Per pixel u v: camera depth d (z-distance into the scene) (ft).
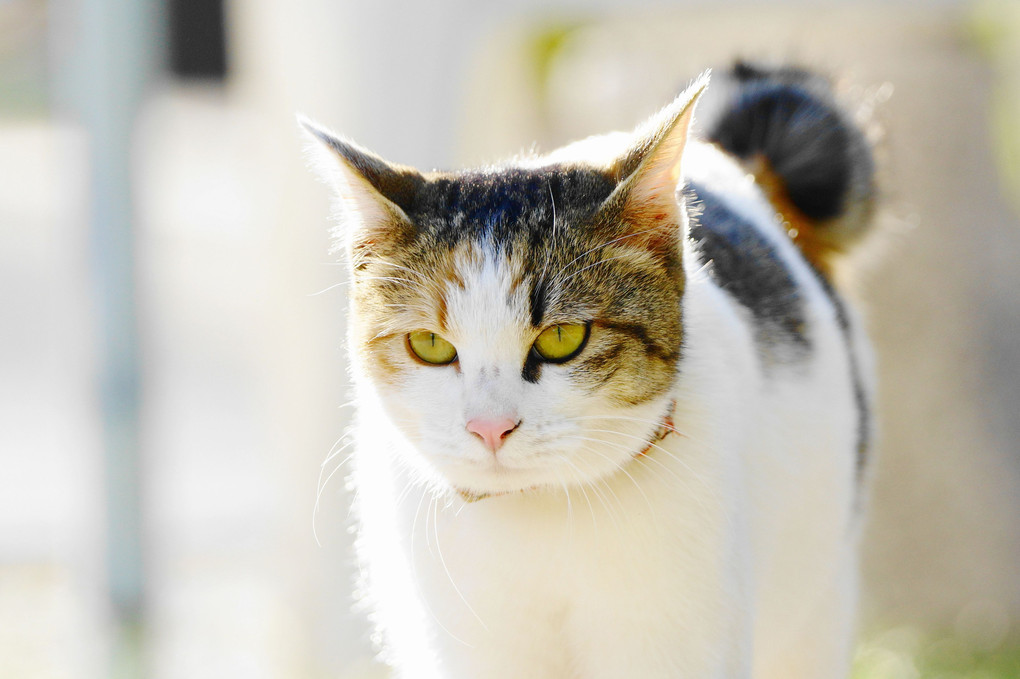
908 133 30.83
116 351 31.48
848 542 16.97
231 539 37.42
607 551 12.76
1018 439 31.40
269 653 31.94
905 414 31.40
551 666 13.79
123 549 32.07
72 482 39.70
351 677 29.81
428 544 13.29
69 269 35.60
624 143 14.93
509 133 31.42
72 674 30.71
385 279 13.30
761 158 17.61
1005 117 32.53
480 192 13.53
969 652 29.94
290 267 30.07
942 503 31.55
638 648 13.03
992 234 31.19
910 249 30.99
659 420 12.81
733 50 25.29
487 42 28.40
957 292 31.17
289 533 31.12
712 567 12.71
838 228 17.95
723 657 12.92
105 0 30.53
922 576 31.65
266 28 30.50
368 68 28.27
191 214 64.23
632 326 12.87
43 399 45.44
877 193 18.60
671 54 31.76
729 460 13.06
